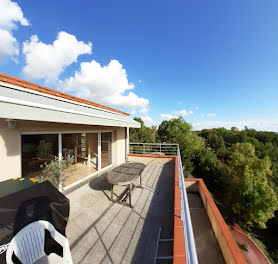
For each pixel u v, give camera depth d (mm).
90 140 6203
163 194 4867
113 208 3900
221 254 4410
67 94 5199
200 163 30062
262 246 14023
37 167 3959
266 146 35031
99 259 2402
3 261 1438
